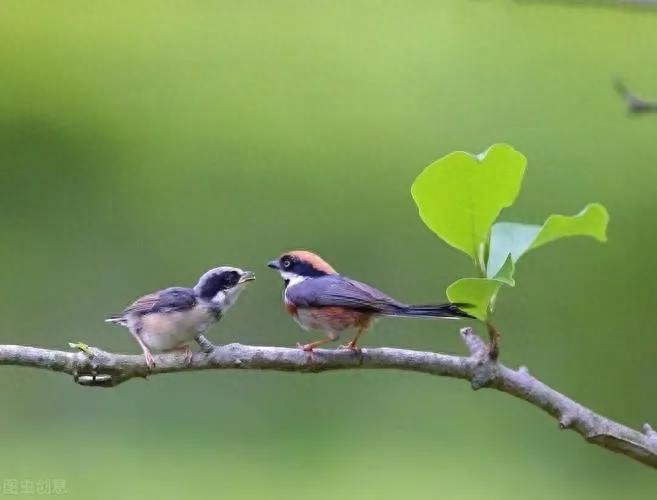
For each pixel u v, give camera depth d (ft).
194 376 48.78
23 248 52.80
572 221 16.74
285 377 49.47
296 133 57.26
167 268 53.16
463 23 62.69
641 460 16.97
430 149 56.75
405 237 53.98
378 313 23.59
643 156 56.65
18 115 55.88
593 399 51.37
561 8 60.80
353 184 55.21
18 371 47.57
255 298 50.52
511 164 15.89
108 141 56.03
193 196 54.85
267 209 54.54
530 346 51.83
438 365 17.84
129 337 51.70
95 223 54.08
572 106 58.85
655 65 60.18
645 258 53.62
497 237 17.19
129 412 47.80
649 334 52.44
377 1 63.00
